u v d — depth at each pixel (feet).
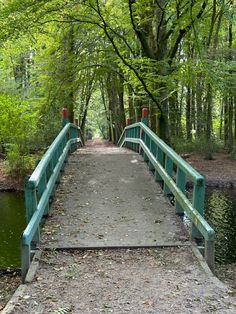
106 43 50.65
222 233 33.50
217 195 48.52
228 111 79.36
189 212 21.57
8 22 37.27
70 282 17.06
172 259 19.51
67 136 44.01
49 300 15.39
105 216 25.31
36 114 58.29
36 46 59.47
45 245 20.83
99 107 152.87
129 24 46.39
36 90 67.41
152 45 45.85
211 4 53.72
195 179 20.95
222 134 101.30
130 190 30.78
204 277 17.44
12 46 62.23
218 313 14.14
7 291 19.27
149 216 25.32
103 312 14.34
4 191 49.85
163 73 42.83
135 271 18.17
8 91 67.56
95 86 89.51
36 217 20.04
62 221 24.43
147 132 38.68
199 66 40.19
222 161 68.39
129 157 43.34
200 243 21.40
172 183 26.14
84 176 34.86
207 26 58.44
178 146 73.87
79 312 14.37
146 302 15.10
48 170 28.45
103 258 19.71
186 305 14.79
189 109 80.43
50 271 18.22
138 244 21.02
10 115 55.31
